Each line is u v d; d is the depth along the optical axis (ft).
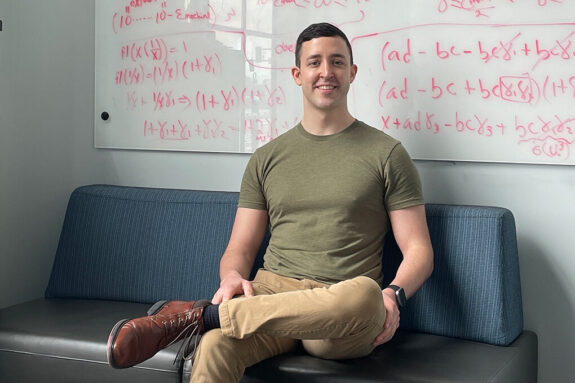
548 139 6.82
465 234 6.55
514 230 6.73
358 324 5.42
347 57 6.78
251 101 8.04
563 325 6.94
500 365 5.75
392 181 6.46
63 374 6.30
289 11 7.79
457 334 6.51
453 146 7.19
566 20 6.67
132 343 5.39
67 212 8.08
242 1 8.00
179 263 7.53
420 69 7.26
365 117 7.55
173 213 7.67
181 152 8.48
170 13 8.37
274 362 5.79
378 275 6.54
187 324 5.72
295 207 6.65
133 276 7.68
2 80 8.14
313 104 6.75
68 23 8.69
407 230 6.42
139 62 8.57
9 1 8.20
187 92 8.35
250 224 6.98
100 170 8.93
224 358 5.51
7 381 6.52
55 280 7.93
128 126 8.68
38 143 8.55
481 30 7.00
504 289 6.39
